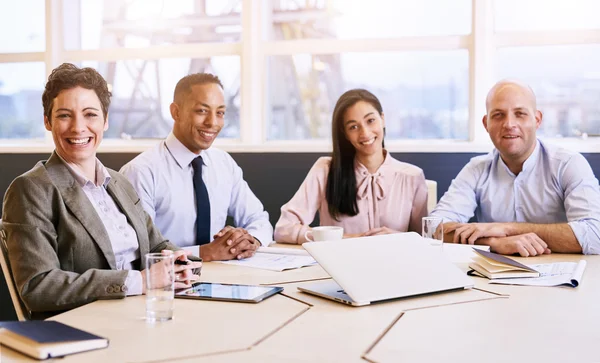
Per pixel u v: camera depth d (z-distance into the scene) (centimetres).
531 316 141
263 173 397
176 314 144
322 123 415
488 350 116
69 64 188
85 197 181
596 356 113
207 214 270
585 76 374
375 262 164
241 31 418
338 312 146
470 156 371
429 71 397
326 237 221
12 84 454
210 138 267
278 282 181
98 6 441
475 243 237
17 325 123
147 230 213
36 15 450
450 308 149
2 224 171
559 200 263
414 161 379
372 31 405
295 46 412
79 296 158
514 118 258
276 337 125
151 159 266
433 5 394
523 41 379
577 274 180
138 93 438
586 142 371
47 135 445
